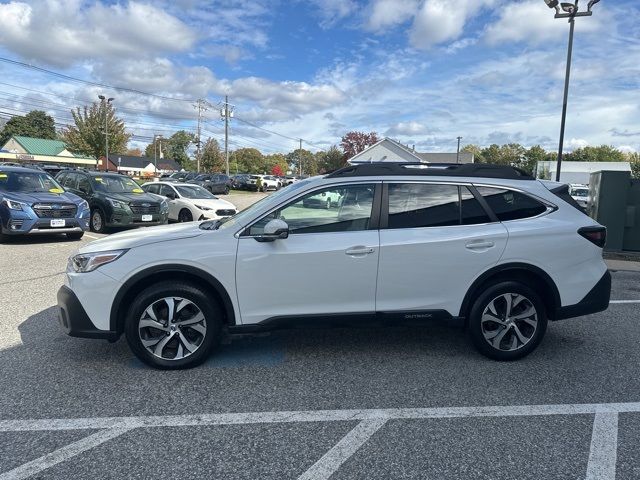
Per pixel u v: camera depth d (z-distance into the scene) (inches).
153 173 3147.1
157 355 157.5
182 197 604.1
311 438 120.7
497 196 169.9
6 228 406.9
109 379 152.3
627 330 207.8
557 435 123.0
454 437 121.6
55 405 135.6
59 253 379.2
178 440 119.1
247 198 1343.5
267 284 156.7
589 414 134.0
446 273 162.2
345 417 131.1
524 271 167.6
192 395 142.6
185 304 156.6
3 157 2709.2
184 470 107.1
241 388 147.6
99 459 110.9
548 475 106.4
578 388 150.1
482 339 167.3
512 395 144.9
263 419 129.6
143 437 120.3
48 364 163.2
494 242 163.3
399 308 162.7
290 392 145.4
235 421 128.5
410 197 165.9
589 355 178.1
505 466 109.7
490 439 120.8
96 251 154.9
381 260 159.2
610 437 122.2
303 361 168.9
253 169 4872.0
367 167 169.2
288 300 158.4
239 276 155.5
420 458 112.6
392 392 146.1
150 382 150.7
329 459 111.8
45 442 117.3
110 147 2004.2
